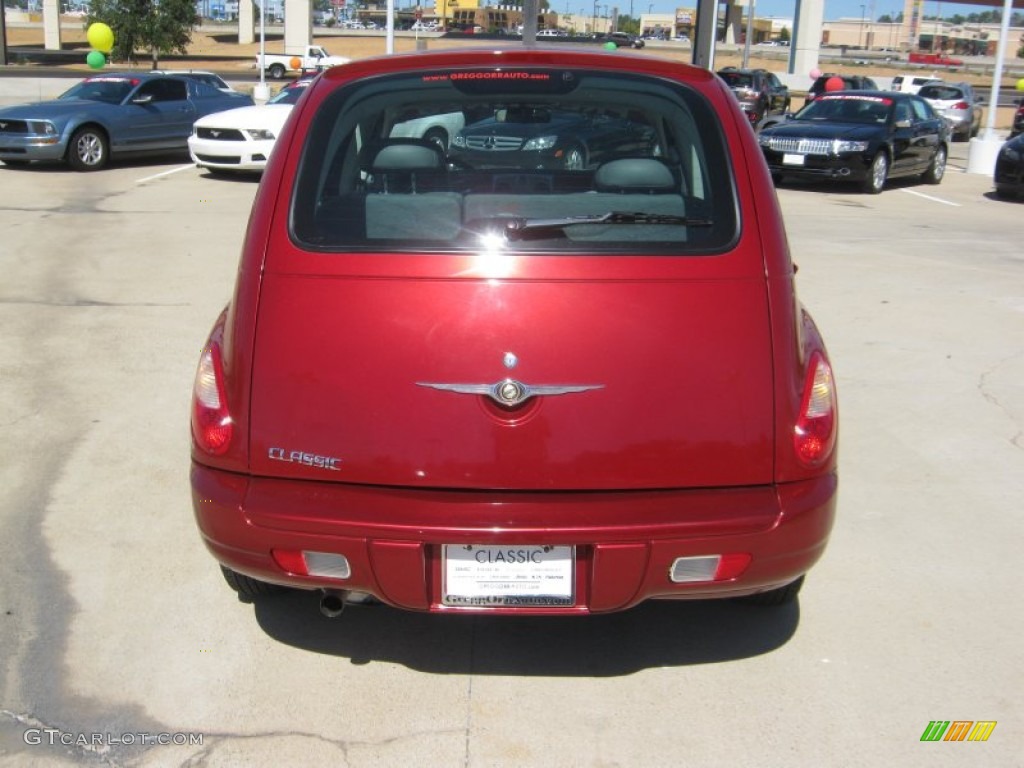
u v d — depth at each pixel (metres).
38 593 3.66
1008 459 5.04
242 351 2.84
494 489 2.77
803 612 3.64
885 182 16.94
